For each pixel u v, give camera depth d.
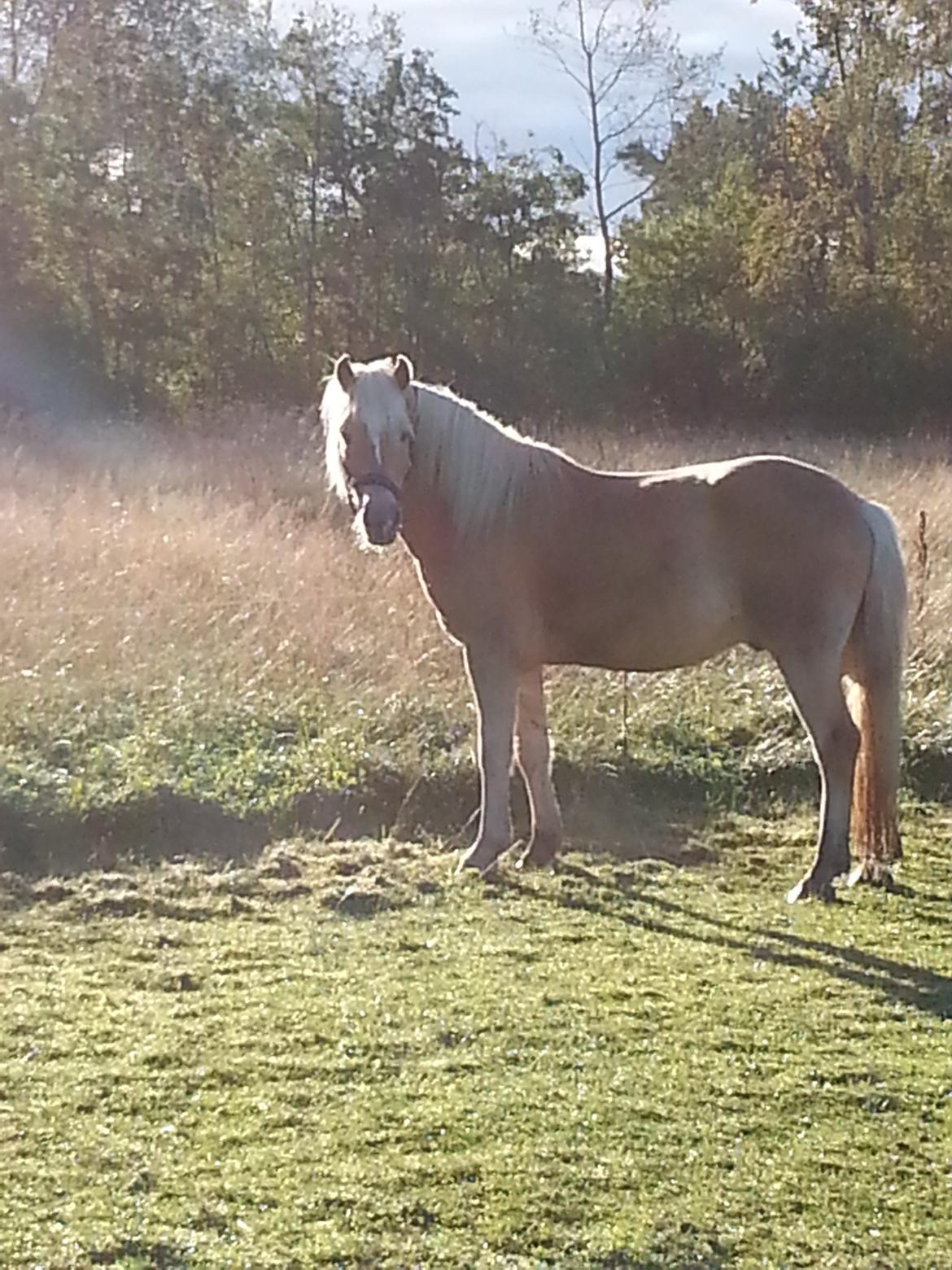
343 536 11.68
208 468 15.65
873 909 6.05
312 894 6.16
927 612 9.55
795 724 8.30
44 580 9.44
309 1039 4.55
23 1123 3.96
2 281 28.12
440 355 31.20
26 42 32.38
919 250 31.00
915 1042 4.64
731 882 6.48
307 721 7.93
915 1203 3.61
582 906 6.06
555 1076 4.30
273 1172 3.70
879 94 32.25
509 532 6.25
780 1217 3.54
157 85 30.61
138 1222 3.45
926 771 7.91
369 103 31.69
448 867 6.54
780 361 30.45
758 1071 4.37
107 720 7.73
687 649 6.29
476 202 32.31
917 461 19.09
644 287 32.03
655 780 7.72
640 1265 3.31
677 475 6.33
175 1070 4.32
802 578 6.04
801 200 32.84
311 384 30.03
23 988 4.97
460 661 8.73
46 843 6.68
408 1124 3.97
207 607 9.17
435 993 4.97
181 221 30.55
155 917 5.84
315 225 31.80
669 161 40.28
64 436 19.55
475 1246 3.37
